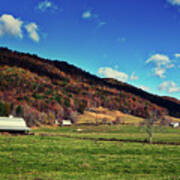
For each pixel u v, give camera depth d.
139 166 29.42
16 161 28.98
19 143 42.38
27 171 25.03
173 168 28.88
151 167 29.12
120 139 67.00
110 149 41.25
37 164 28.23
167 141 64.88
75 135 81.56
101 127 142.25
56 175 23.16
